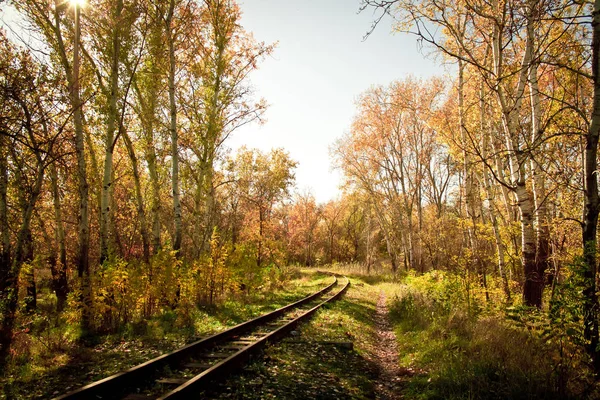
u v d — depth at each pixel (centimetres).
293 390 519
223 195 3053
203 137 1630
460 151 1592
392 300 1590
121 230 2278
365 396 541
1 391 502
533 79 933
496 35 1014
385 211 3519
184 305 973
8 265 891
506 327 727
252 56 1744
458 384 517
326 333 902
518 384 482
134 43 1296
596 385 471
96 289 887
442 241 2116
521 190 937
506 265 1301
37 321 881
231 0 1714
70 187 1565
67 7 1140
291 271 3130
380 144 3042
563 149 941
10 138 899
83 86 1159
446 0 1098
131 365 611
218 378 532
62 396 419
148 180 1997
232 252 1566
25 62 866
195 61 1655
